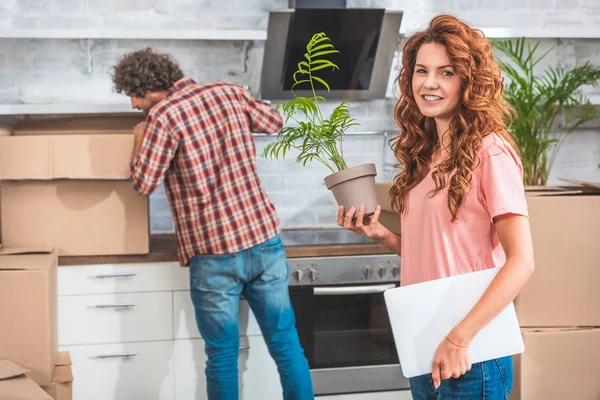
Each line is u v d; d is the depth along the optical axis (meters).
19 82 3.25
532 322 2.35
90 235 2.80
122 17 3.28
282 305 2.67
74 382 2.81
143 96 2.62
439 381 1.34
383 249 2.94
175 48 3.34
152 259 2.82
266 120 2.72
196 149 2.51
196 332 2.88
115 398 2.84
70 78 3.28
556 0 3.56
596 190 2.45
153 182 2.49
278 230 2.66
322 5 3.07
